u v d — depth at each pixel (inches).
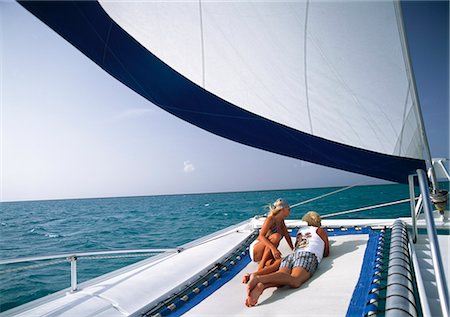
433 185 115.8
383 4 89.8
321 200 1368.1
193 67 105.0
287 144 113.5
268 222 122.2
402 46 92.4
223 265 121.8
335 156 111.2
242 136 115.0
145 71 100.1
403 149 102.3
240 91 107.9
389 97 97.5
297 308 82.5
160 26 98.4
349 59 97.0
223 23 100.3
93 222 960.3
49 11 76.6
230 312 84.8
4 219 1112.2
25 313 82.0
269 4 96.2
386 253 118.8
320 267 112.5
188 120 111.3
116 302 87.9
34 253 491.2
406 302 73.6
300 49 99.6
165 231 708.7
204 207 1469.0
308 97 103.7
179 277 106.6
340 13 93.9
